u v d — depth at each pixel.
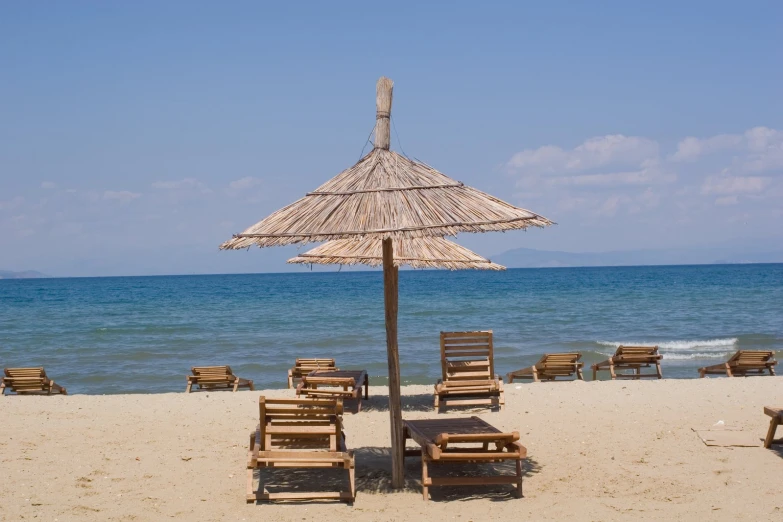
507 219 5.95
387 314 6.91
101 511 6.32
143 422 9.98
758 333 27.16
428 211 6.00
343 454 6.73
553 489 6.91
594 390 12.08
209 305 48.22
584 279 94.50
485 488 7.00
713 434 8.70
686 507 6.28
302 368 13.87
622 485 6.95
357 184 6.38
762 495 6.54
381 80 6.89
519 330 29.64
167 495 6.80
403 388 13.51
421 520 6.10
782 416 7.89
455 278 109.81
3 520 6.05
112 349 24.88
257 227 6.25
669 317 34.72
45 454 8.20
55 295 68.31
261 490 7.00
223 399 11.92
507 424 9.73
